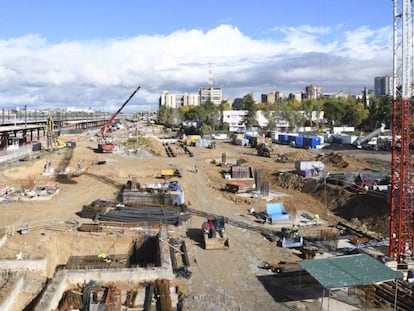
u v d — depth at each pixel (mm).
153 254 33375
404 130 26562
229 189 50719
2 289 24109
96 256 32969
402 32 26266
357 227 36844
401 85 26469
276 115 139750
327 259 22641
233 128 147000
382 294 23031
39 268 28188
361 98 197375
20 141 93062
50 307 22406
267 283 25375
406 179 27188
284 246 31125
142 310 22859
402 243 27344
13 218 38156
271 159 76250
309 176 54906
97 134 125688
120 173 60438
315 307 22219
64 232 34531
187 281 25734
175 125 174750
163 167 65688
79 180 54938
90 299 23734
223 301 23156
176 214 39156
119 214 38531
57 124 138625
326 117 151750
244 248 31172
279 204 38938
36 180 54438
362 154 78000
